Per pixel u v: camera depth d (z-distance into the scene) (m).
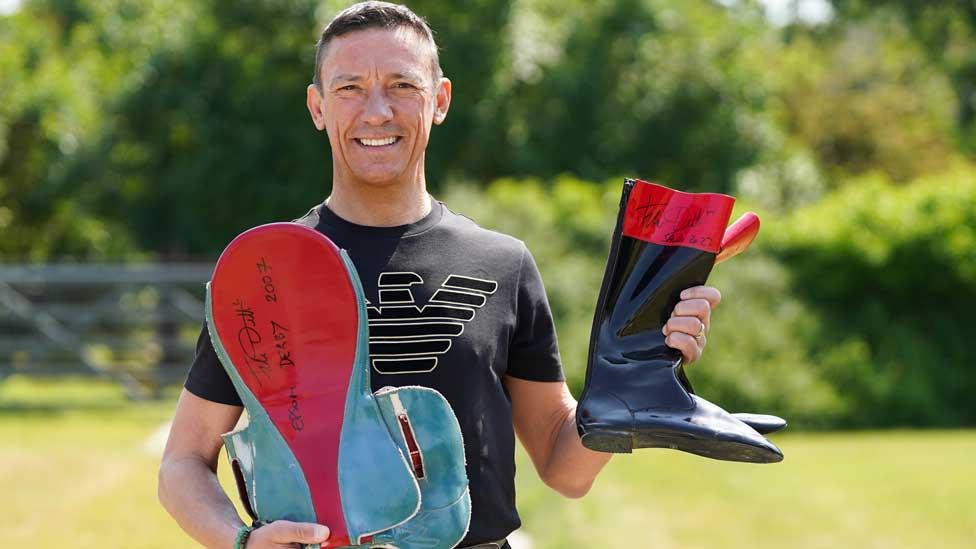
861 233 12.83
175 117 15.71
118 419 11.39
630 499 7.16
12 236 17.36
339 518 1.93
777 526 6.60
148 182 15.87
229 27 15.63
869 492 7.64
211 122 15.52
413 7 15.85
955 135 25.69
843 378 12.08
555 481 2.41
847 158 20.80
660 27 17.00
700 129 16.64
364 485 1.94
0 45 16.61
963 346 12.90
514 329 2.29
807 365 12.07
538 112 16.61
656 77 16.66
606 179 16.09
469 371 2.17
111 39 17.59
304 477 1.95
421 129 2.21
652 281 2.07
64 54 19.12
